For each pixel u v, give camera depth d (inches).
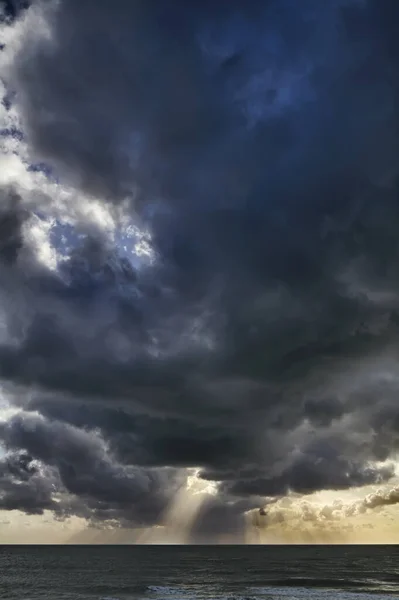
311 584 3100.4
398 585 3041.3
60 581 3425.2
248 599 2393.0
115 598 2471.7
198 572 4121.6
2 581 3444.9
